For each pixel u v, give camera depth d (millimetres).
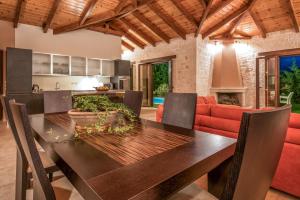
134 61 9414
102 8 5824
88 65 7082
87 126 1536
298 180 1931
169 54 7879
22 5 5020
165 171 880
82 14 5680
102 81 7547
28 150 935
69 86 6746
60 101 3035
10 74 5070
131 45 9242
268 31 6719
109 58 7512
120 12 5523
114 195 696
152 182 785
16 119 996
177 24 6805
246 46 7332
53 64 6285
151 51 8578
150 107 9102
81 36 6828
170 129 1680
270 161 674
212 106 2863
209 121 2779
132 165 945
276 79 6645
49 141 1339
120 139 1385
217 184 1471
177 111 2193
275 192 2129
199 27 6297
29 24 5840
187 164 954
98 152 1127
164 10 6273
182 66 7410
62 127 1782
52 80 6395
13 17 5527
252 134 529
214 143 1288
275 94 6672
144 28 7555
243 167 533
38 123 1959
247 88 7395
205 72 7379
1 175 2455
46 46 6133
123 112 1854
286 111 703
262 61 7035
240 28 6930
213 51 7676
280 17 5965
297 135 1968
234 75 7531
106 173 862
